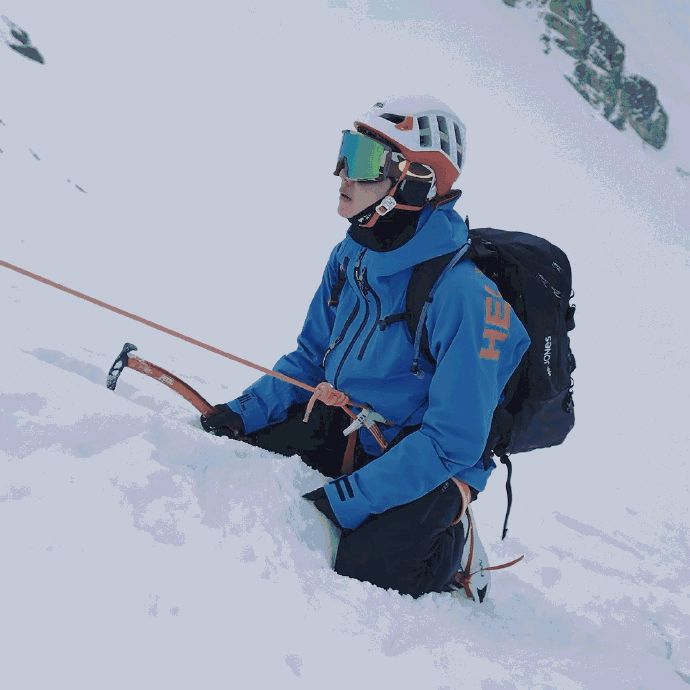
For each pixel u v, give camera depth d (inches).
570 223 1758.1
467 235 99.7
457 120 99.7
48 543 58.8
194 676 54.5
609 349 902.4
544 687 77.7
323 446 116.0
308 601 73.8
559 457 399.5
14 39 1107.3
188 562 66.6
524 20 2783.0
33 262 455.8
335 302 109.7
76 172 805.9
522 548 174.7
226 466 87.9
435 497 95.1
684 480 461.1
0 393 76.1
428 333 96.1
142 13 1642.5
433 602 98.9
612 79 2679.6
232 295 625.6
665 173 2428.6
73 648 50.9
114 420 81.2
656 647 119.8
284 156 1424.7
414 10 2603.3
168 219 836.6
